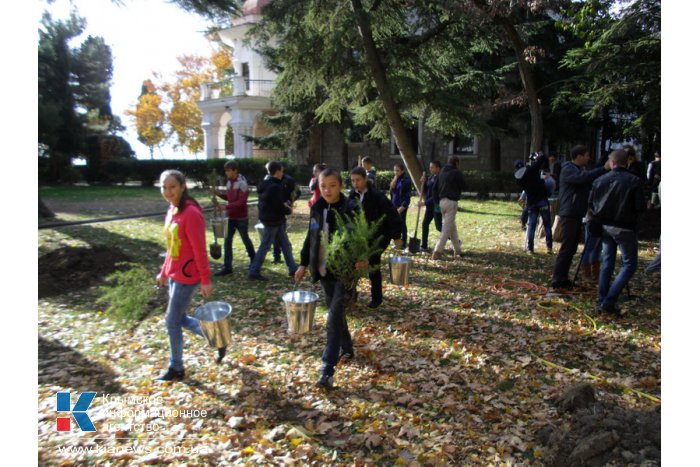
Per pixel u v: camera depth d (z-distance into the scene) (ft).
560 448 10.35
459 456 10.61
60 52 99.14
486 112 46.37
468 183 71.67
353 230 13.85
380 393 13.30
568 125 65.41
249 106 101.60
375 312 20.15
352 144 98.99
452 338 17.26
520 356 15.70
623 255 18.90
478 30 38.29
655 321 18.63
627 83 39.93
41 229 40.47
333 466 10.35
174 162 100.58
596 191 19.02
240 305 21.39
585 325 18.42
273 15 36.78
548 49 63.10
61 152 102.89
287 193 26.04
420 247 33.45
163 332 18.26
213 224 25.96
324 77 40.11
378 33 40.16
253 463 10.39
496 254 31.45
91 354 16.40
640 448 9.89
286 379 14.29
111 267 26.32
